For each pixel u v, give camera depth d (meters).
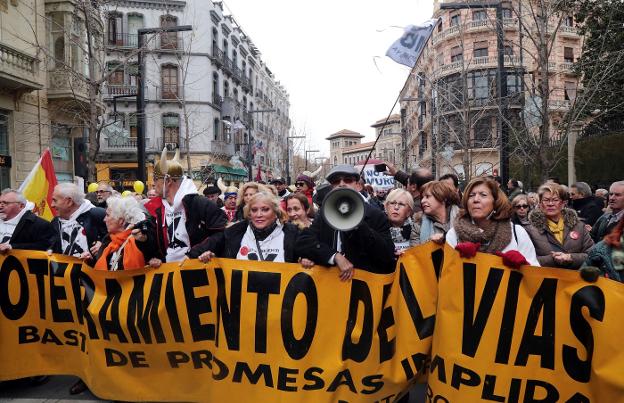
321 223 3.85
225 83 45.88
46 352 4.53
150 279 4.23
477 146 24.09
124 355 4.25
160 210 4.65
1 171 16.22
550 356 3.28
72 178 20.25
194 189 4.70
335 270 3.76
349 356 3.71
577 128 14.60
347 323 3.72
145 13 37.66
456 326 3.43
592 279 3.19
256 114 58.06
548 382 3.27
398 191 4.89
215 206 4.67
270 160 60.94
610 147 18.75
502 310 3.36
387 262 3.74
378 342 3.70
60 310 4.48
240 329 3.88
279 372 3.79
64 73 17.47
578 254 4.04
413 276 3.69
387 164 6.65
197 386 4.13
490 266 3.39
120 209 4.46
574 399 3.22
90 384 4.31
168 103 38.81
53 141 19.09
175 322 4.14
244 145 49.16
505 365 3.34
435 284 3.66
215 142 40.78
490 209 3.55
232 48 47.91
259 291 3.88
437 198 4.37
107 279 4.31
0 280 4.51
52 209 7.26
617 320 3.09
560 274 3.27
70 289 4.45
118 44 36.66
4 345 4.50
